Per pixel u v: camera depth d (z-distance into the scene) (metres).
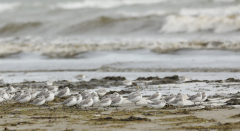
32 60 49.72
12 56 54.03
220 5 90.81
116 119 16.33
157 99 21.16
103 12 102.44
